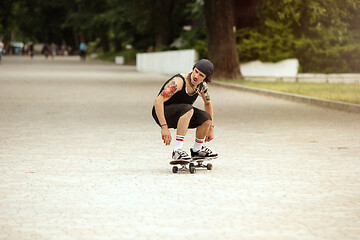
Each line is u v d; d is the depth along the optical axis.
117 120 31.70
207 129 18.06
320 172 18.03
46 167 18.48
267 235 11.42
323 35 80.12
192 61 79.69
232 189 15.52
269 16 77.44
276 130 28.25
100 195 14.73
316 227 12.01
